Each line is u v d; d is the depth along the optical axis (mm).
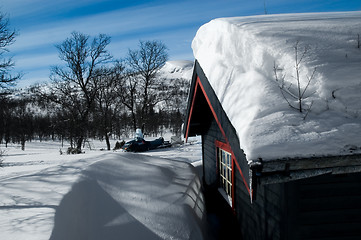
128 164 4801
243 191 4324
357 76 2461
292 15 5000
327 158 1812
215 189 6676
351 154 1811
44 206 2758
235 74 3160
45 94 28672
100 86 30516
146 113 34688
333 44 2975
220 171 6207
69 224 2645
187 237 3355
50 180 3621
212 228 5320
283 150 1820
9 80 18828
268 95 2447
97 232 2889
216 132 6414
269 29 3439
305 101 2346
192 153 17312
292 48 2891
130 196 3756
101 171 4094
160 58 33938
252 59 3088
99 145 42844
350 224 2414
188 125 7695
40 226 2357
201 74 4547
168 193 4258
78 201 3137
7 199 3008
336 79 2441
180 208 3895
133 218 3326
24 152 29031
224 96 3029
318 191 2402
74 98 28500
